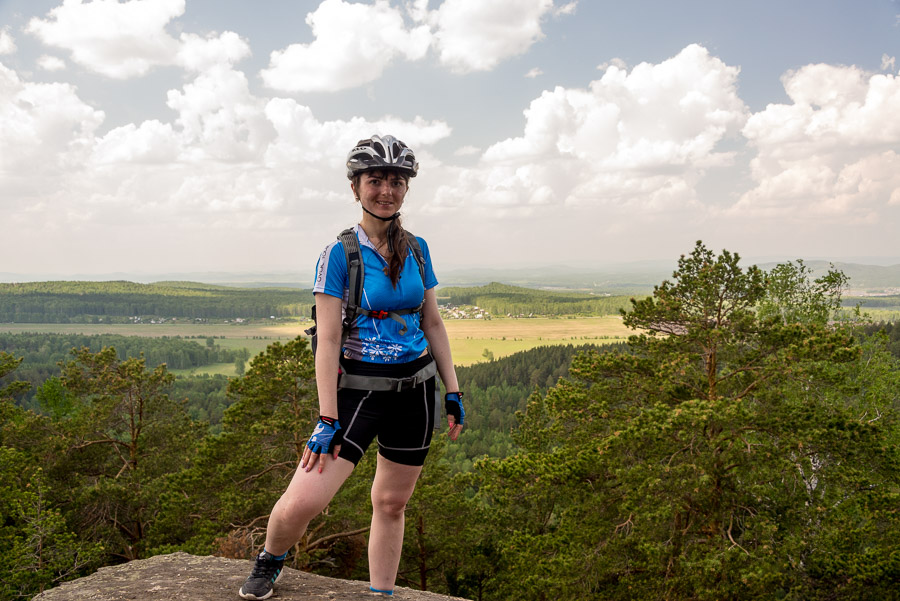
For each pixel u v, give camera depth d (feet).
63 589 7.82
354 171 7.26
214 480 44.60
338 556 54.54
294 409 45.29
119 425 68.74
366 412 7.20
